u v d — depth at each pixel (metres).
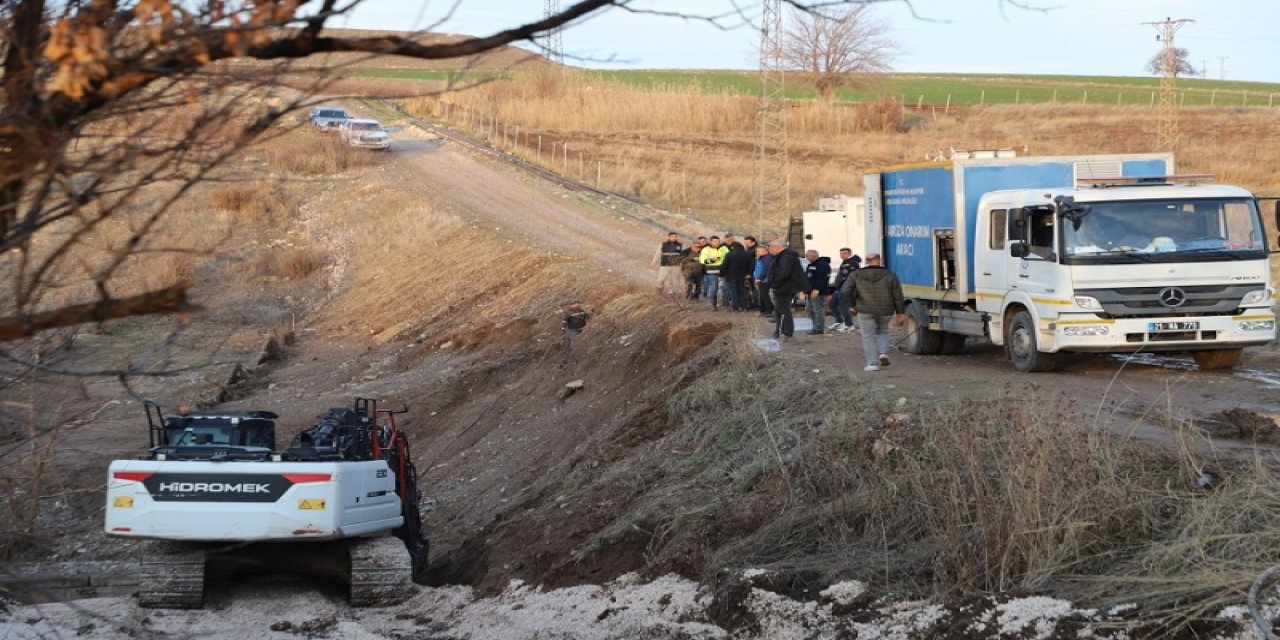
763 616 9.88
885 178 21.77
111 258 4.82
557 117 85.00
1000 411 11.21
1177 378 16.16
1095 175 18.86
